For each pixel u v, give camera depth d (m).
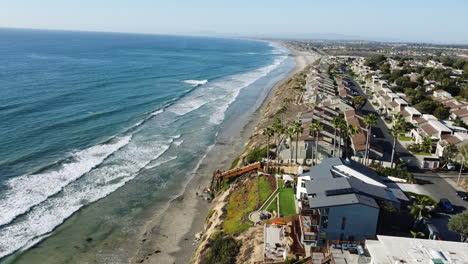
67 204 54.12
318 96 114.56
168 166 70.56
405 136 81.56
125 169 67.50
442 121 85.31
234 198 55.56
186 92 139.00
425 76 164.12
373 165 63.31
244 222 46.19
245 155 72.62
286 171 60.88
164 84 154.38
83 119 92.69
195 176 67.25
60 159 68.25
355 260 33.56
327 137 70.62
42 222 49.12
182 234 49.84
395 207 40.22
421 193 53.06
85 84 136.62
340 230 37.66
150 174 66.69
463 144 67.69
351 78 179.88
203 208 57.00
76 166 66.25
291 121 89.56
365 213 36.94
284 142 73.38
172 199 59.00
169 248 46.62
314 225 38.84
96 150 74.38
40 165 65.00
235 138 88.75
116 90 131.50
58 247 44.81
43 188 57.50
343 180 41.59
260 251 38.84
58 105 103.50
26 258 42.25
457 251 28.97
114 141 80.31
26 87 123.38
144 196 59.09
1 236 45.31
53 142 76.06
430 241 30.66
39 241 45.41
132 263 43.38
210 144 83.75
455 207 48.84
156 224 51.72
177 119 101.06
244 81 178.88
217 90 149.00
